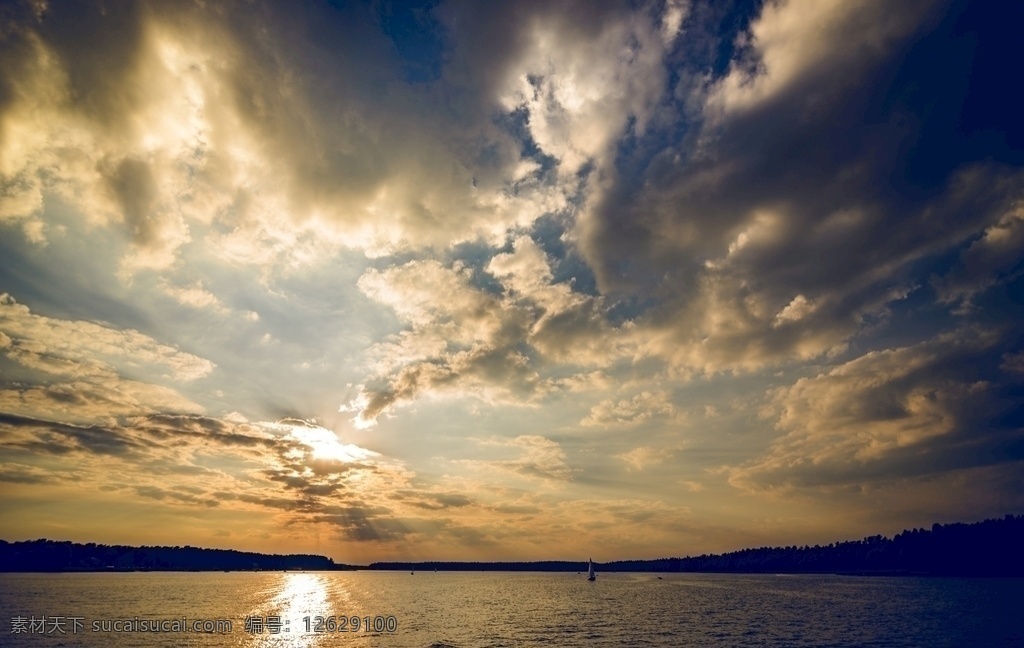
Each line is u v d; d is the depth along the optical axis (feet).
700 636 279.49
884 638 274.36
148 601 427.33
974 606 433.07
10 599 425.69
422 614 375.25
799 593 599.57
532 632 290.35
